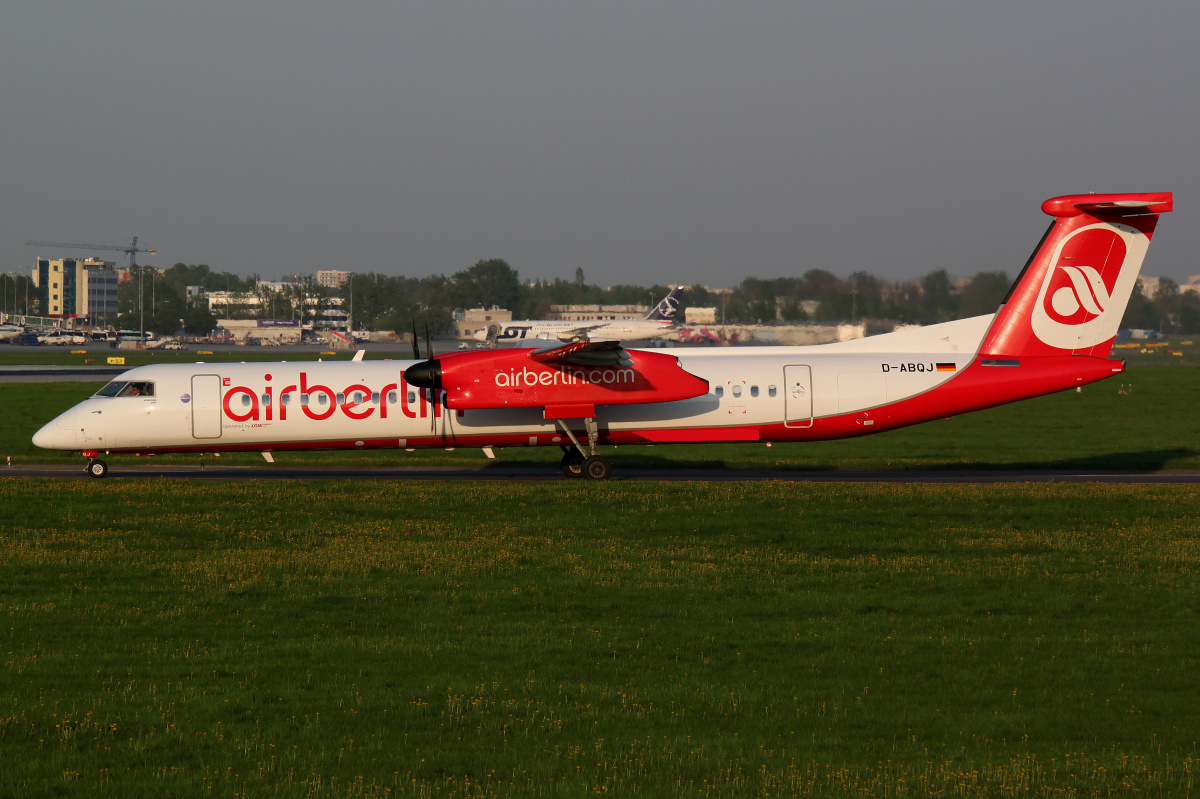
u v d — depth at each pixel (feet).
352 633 172.65
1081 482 354.74
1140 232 353.72
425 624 177.37
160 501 291.38
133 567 218.59
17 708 134.72
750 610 186.91
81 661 155.84
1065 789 110.32
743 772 115.03
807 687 145.38
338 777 113.50
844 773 114.32
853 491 306.14
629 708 136.26
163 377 352.28
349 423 350.64
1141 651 162.40
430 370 334.03
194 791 109.91
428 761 118.11
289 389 351.05
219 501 291.79
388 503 288.30
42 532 252.42
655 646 165.07
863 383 354.95
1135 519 269.23
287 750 121.19
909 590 201.57
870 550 236.22
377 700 138.41
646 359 337.93
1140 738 126.00
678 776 113.70
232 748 122.01
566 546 238.07
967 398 356.18
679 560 226.17
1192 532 254.06
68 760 118.21
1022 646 165.48
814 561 223.92
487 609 187.83
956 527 258.98
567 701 138.92
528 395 335.88
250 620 179.93
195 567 218.79
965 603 192.75
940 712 135.23
